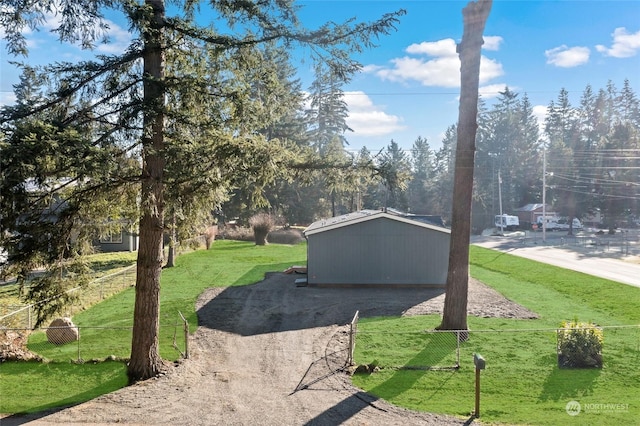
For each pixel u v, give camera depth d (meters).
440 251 22.50
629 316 16.86
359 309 18.39
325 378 11.30
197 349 13.68
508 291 21.97
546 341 13.92
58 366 12.03
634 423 8.72
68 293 10.81
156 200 10.43
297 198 53.44
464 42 14.62
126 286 23.03
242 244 42.84
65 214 10.03
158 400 9.84
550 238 53.00
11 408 9.45
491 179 73.38
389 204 69.44
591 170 57.84
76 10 9.40
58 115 10.22
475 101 14.70
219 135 11.27
